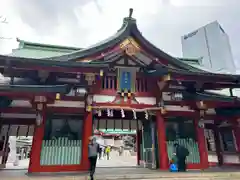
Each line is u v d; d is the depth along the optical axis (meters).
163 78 12.34
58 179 8.48
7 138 14.18
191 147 12.88
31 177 8.78
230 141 14.44
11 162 23.25
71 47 16.14
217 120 14.92
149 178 9.45
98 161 24.67
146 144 14.31
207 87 14.88
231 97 12.92
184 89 14.06
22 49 14.70
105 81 12.80
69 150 11.12
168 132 13.05
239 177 10.32
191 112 13.50
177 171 11.12
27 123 12.12
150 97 13.09
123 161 24.78
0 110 11.23
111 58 12.88
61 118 11.67
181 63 13.59
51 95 10.69
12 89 9.87
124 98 12.60
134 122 17.00
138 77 13.40
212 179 9.78
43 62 10.41
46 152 10.77
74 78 12.43
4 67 10.63
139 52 13.03
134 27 12.62
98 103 12.04
